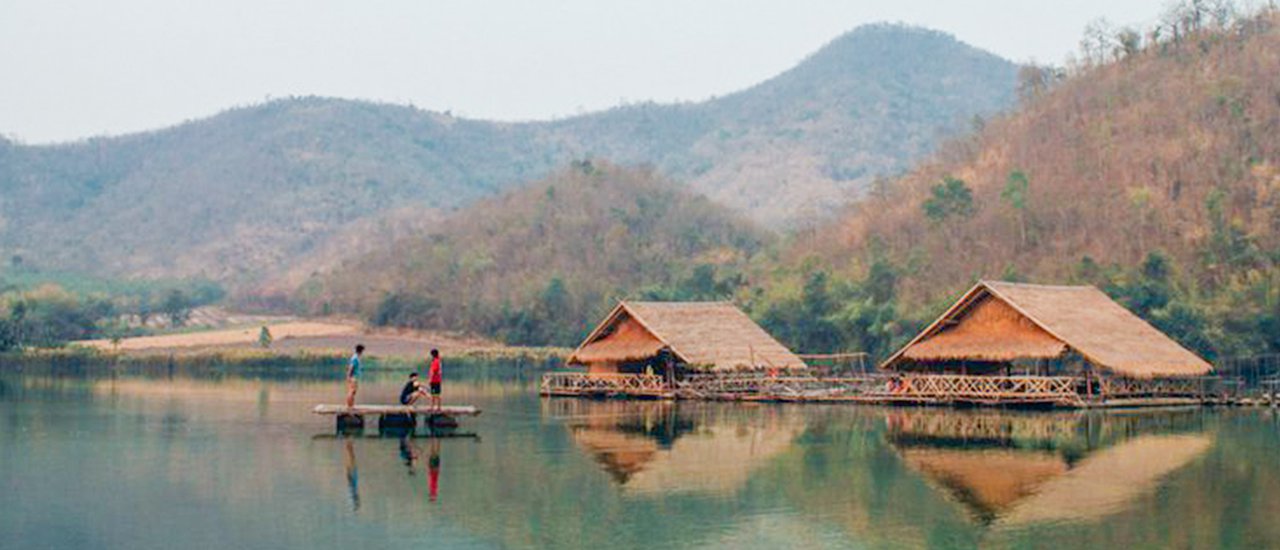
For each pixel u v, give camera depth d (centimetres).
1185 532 2591
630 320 6956
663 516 2739
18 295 12838
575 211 16100
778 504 2889
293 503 2859
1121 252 9038
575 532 2567
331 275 17812
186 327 14925
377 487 3083
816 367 8288
